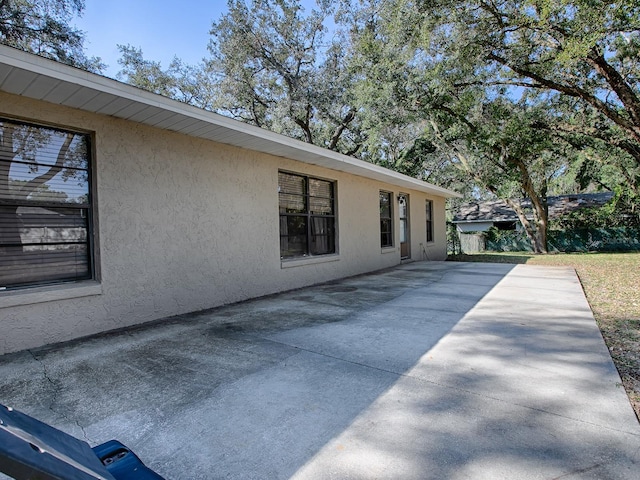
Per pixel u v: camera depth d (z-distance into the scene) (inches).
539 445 74.5
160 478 52.2
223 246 229.3
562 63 307.7
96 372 119.3
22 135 150.9
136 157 184.4
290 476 67.0
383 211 440.5
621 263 439.5
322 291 272.8
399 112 542.0
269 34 706.2
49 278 157.8
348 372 115.6
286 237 289.1
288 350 138.2
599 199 872.3
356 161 310.2
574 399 94.3
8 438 35.2
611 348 134.0
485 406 91.5
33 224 153.5
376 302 226.4
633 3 259.6
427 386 104.0
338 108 738.8
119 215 177.3
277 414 90.1
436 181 991.6
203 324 181.2
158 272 193.6
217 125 189.5
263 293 257.8
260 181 257.0
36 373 119.1
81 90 141.1
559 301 218.7
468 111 536.4
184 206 207.5
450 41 374.0
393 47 436.1
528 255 629.6
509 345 138.0
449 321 175.6
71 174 165.0
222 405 95.3
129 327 177.5
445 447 74.6
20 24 460.4
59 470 37.3
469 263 473.1
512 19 326.6
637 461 68.8
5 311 140.2
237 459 72.6
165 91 783.7
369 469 68.3
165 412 92.1
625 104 377.7
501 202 1064.2
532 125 520.7
